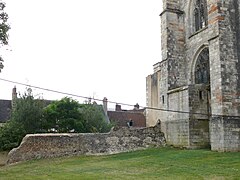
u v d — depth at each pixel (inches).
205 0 1182.9
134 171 744.3
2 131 1497.3
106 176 698.2
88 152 1106.7
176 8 1272.1
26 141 1090.1
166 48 1238.9
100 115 1899.6
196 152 928.9
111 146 1122.7
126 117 2445.9
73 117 1670.8
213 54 1007.0
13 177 776.3
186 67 1244.5
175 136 1117.1
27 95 1630.2
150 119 1649.9
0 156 1414.9
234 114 963.3
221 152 911.7
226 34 995.9
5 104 2298.2
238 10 1019.3
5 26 745.0
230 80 977.5
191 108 1058.1
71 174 759.7
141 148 1141.1
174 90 1143.6
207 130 1066.1
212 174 639.8
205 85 1084.5
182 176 643.5
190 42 1226.6
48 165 955.3
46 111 1638.8
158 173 697.6
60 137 1106.7
